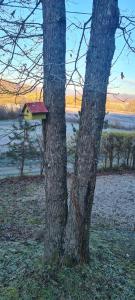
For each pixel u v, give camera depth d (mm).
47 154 4477
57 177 4484
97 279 4484
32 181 11469
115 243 6016
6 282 4414
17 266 4723
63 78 4258
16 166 14016
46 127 4426
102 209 8766
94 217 8094
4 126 13109
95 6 4207
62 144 4438
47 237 4617
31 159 13586
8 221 7578
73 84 4219
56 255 4582
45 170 4555
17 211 8359
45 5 4223
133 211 8766
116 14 4203
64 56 4281
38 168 13766
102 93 4266
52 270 4484
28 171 13141
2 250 5254
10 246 5500
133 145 14094
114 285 4473
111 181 11781
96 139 4355
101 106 4297
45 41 4262
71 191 4512
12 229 7055
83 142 4359
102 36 4180
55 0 4184
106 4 4145
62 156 4461
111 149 13742
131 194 10266
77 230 4523
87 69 4258
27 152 12289
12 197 9633
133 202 9508
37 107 4305
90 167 4391
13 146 12211
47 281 4363
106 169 13688
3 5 4266
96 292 4312
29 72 4168
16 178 11898
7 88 4164
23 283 4363
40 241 5867
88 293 4277
